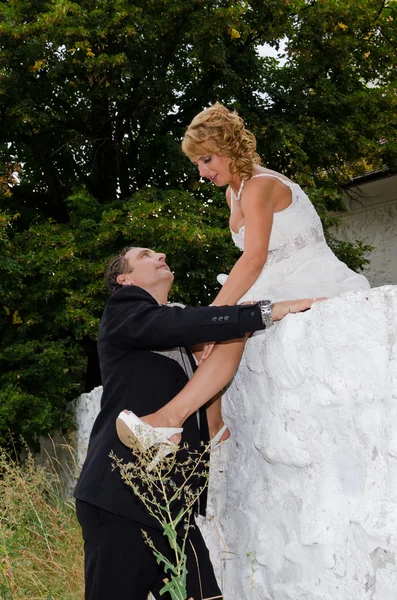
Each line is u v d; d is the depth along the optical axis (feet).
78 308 27.35
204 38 30.42
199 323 8.34
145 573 8.24
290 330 8.45
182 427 8.68
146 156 33.50
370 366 7.17
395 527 6.52
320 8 33.35
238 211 10.36
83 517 8.43
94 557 8.23
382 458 6.90
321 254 10.16
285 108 34.40
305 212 10.05
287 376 8.55
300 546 8.13
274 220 9.86
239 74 33.76
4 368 28.02
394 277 37.47
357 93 35.01
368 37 37.35
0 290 27.07
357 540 7.03
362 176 36.63
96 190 36.01
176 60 32.83
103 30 28.45
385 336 6.98
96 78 29.99
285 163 33.09
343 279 9.94
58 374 26.84
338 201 36.65
